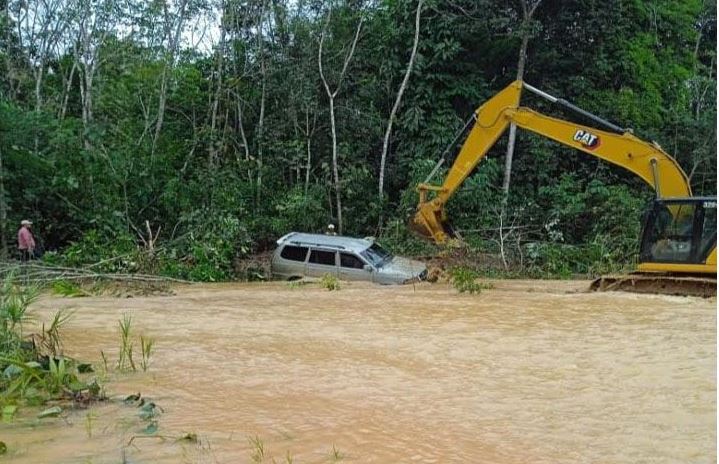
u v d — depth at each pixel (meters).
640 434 4.39
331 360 6.78
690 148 27.47
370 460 3.83
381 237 22.34
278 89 26.16
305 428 4.43
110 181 22.08
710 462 3.87
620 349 7.36
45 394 5.18
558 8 26.11
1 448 3.87
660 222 13.12
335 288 14.56
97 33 26.64
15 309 6.69
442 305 11.35
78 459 3.75
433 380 5.95
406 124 25.27
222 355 6.95
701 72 31.28
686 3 30.33
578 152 25.73
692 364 6.51
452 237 18.95
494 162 23.64
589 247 20.12
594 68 26.83
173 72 26.56
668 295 12.70
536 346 7.56
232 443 4.08
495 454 3.99
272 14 26.59
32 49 28.75
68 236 21.45
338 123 25.86
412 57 24.45
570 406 5.11
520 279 18.11
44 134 21.88
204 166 25.42
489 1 25.30
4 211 19.75
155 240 20.52
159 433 4.25
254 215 23.66
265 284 16.19
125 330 6.89
